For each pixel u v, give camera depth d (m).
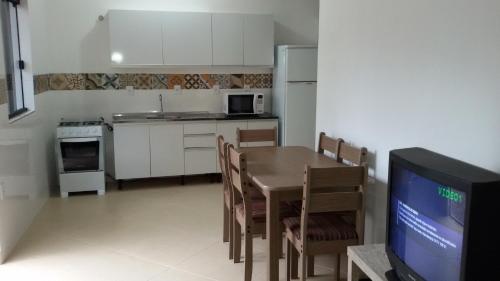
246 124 5.77
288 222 2.90
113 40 5.36
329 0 3.70
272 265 2.81
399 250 1.96
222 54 5.73
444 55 2.29
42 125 4.94
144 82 5.86
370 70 3.07
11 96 4.33
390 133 2.84
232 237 3.47
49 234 4.02
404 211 1.91
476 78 2.07
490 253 1.49
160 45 5.50
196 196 5.21
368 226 3.17
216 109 6.17
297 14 6.27
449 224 1.59
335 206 2.61
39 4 4.99
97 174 5.21
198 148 5.65
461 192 1.51
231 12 6.01
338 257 3.06
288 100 5.72
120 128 5.34
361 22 3.18
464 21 2.14
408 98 2.63
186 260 3.46
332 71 3.69
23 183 4.08
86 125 5.14
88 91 5.70
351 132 3.39
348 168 2.58
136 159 5.45
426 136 2.47
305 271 2.69
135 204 4.90
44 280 3.13
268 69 6.28
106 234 4.01
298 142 5.84
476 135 2.09
